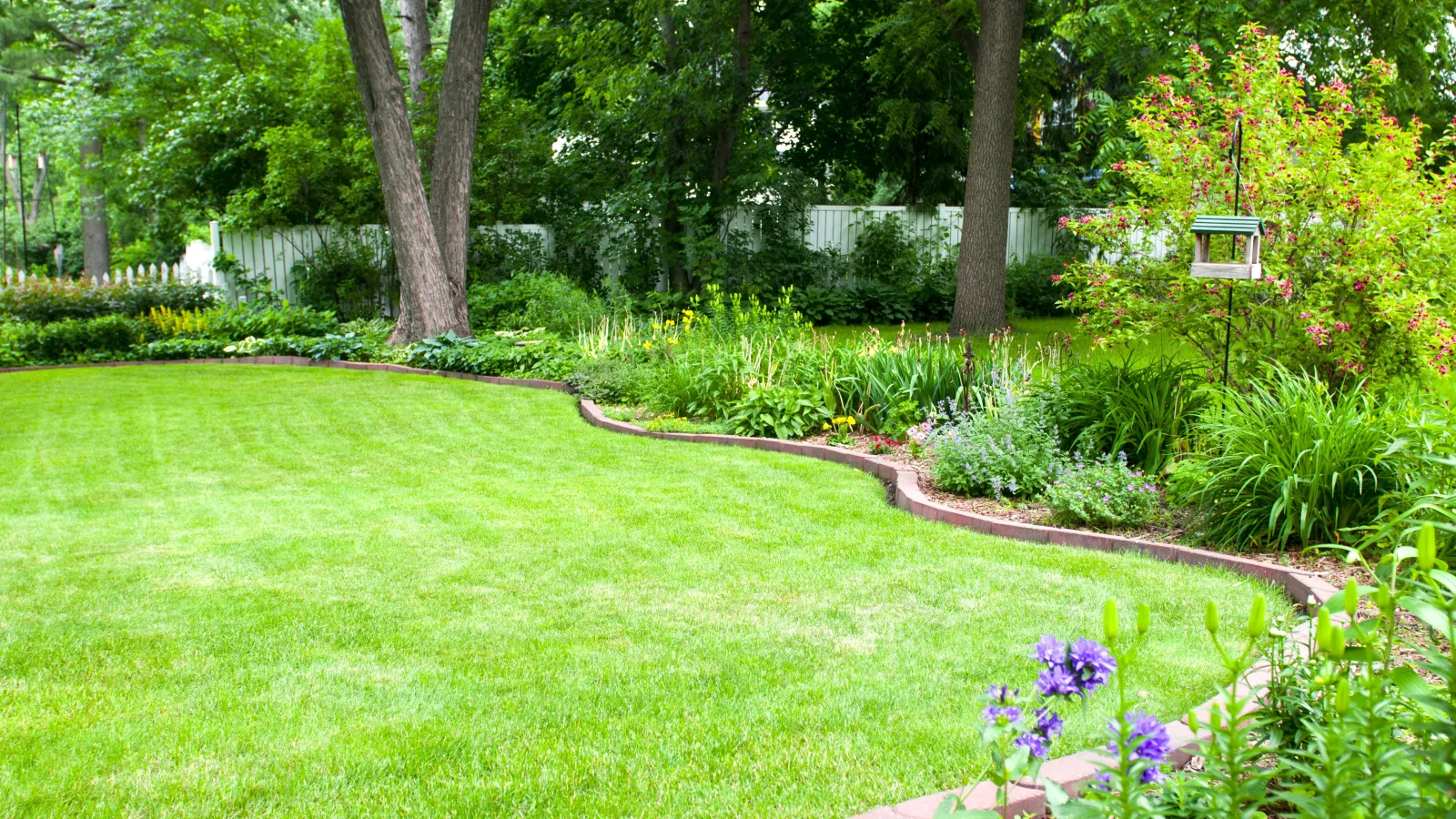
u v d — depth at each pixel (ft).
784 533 16.89
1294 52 47.80
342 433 26.78
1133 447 19.97
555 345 38.81
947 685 10.77
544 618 12.99
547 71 69.46
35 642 12.25
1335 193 19.84
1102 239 23.68
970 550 15.85
